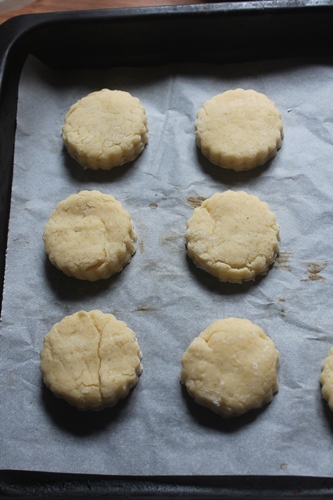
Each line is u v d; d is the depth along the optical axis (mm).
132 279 430
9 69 477
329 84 487
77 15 479
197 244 426
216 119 468
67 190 463
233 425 378
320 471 360
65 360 393
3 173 456
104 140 463
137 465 369
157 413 386
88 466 371
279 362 396
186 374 387
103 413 389
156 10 478
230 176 461
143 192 459
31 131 481
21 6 536
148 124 485
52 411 391
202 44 497
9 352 408
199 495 360
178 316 415
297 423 376
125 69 508
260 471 362
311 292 416
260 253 420
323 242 431
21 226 448
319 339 402
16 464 373
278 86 492
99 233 431
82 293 427
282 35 491
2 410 391
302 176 455
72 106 484
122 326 403
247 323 400
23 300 425
